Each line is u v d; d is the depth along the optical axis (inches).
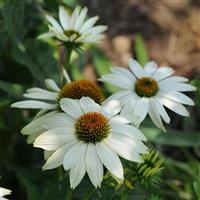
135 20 55.1
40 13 41.1
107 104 27.3
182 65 51.8
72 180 24.9
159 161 26.1
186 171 39.8
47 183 36.3
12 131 38.8
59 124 26.3
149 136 36.7
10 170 38.2
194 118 45.6
